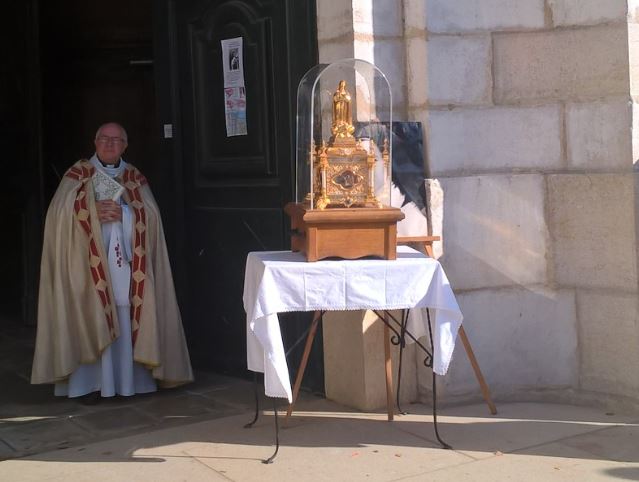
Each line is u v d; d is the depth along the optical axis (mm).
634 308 4758
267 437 4516
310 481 3902
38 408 5180
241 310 5680
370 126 4746
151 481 3943
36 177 7137
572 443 4352
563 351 5055
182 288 6070
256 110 5434
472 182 4941
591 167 4879
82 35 7426
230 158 5660
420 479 3906
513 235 5023
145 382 5387
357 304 4082
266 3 5312
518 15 4977
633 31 4719
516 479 3895
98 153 5340
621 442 4359
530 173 5023
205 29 5738
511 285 5043
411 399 5035
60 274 5148
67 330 5137
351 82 4773
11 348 6641
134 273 5250
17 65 7148
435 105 4863
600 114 4816
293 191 5246
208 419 4879
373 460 4148
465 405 5000
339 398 5074
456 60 4895
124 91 7555
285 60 5215
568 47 4895
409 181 4836
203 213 5891
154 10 6047
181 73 5969
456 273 4934
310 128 4605
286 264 4055
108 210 5172
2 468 4168
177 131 6000
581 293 4969
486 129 4980
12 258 7695
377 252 4168
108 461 4219
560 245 5008
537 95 4992
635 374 4781
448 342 4137
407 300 4125
